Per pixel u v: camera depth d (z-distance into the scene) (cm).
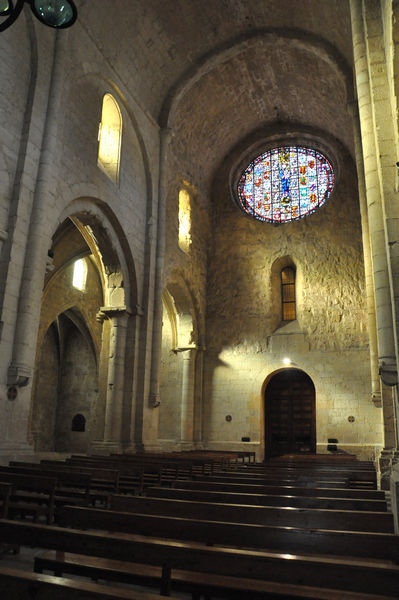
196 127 2438
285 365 2355
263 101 2523
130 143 1931
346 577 305
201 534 419
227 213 2684
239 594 312
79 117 1600
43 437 2769
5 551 615
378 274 998
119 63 1842
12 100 1330
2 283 1218
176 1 1842
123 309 1806
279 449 2420
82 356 2936
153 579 338
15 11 694
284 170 2702
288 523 484
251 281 2533
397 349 818
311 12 1895
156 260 2000
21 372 1196
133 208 1908
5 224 1263
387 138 941
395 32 845
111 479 923
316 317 2359
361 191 1755
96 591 253
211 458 1438
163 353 2523
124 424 1759
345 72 1900
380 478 1169
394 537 374
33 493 909
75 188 1544
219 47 2116
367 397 2186
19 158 1327
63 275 2516
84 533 367
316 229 2477
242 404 2394
